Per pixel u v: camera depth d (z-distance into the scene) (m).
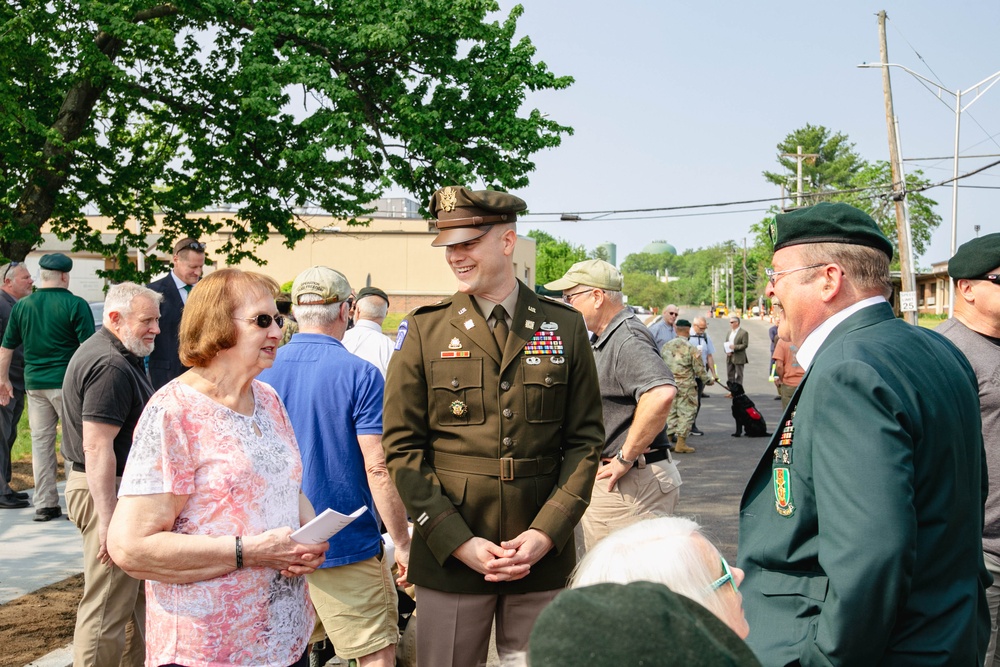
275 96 13.16
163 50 14.12
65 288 7.42
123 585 3.83
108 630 3.80
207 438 2.49
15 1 12.52
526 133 14.54
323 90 13.20
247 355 2.57
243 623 2.47
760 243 89.56
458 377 3.00
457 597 2.97
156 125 15.18
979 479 2.12
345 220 15.73
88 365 3.70
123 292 3.82
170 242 15.20
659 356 4.21
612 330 4.31
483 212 3.04
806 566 2.02
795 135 90.44
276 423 2.77
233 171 14.50
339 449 3.57
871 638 1.79
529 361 3.02
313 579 3.64
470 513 2.97
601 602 0.90
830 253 2.15
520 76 14.77
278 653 2.54
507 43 14.97
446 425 3.02
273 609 2.54
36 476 7.38
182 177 14.93
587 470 3.03
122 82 13.20
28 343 7.27
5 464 7.90
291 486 2.67
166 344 6.18
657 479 4.34
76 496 3.81
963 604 1.95
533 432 3.00
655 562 1.55
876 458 1.82
